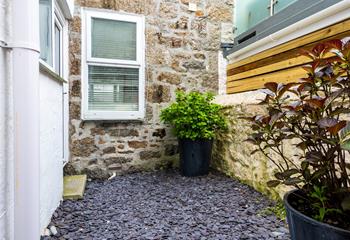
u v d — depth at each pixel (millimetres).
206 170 3162
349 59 936
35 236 1207
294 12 2377
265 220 1867
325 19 2023
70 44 2936
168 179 3000
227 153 3100
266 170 2348
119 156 3195
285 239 1584
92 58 3008
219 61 3646
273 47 2652
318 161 1007
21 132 1160
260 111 2359
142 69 3229
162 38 3342
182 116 2971
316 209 1070
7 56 1148
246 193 2463
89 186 2775
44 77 1658
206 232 1694
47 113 1740
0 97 1092
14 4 1144
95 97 3076
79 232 1703
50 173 1845
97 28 3041
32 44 1177
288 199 1166
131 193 2533
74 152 3006
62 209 2092
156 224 1830
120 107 3182
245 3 3422
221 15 3639
